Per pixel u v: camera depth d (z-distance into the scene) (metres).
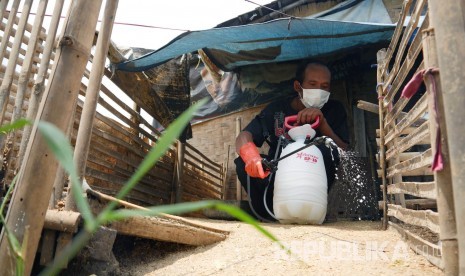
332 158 4.25
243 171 4.57
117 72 4.57
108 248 2.09
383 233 2.98
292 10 5.38
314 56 5.58
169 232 2.52
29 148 1.48
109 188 3.93
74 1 1.63
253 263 2.26
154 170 5.12
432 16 1.43
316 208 3.72
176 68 5.75
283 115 4.92
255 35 4.68
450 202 1.50
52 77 1.54
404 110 4.91
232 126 7.25
